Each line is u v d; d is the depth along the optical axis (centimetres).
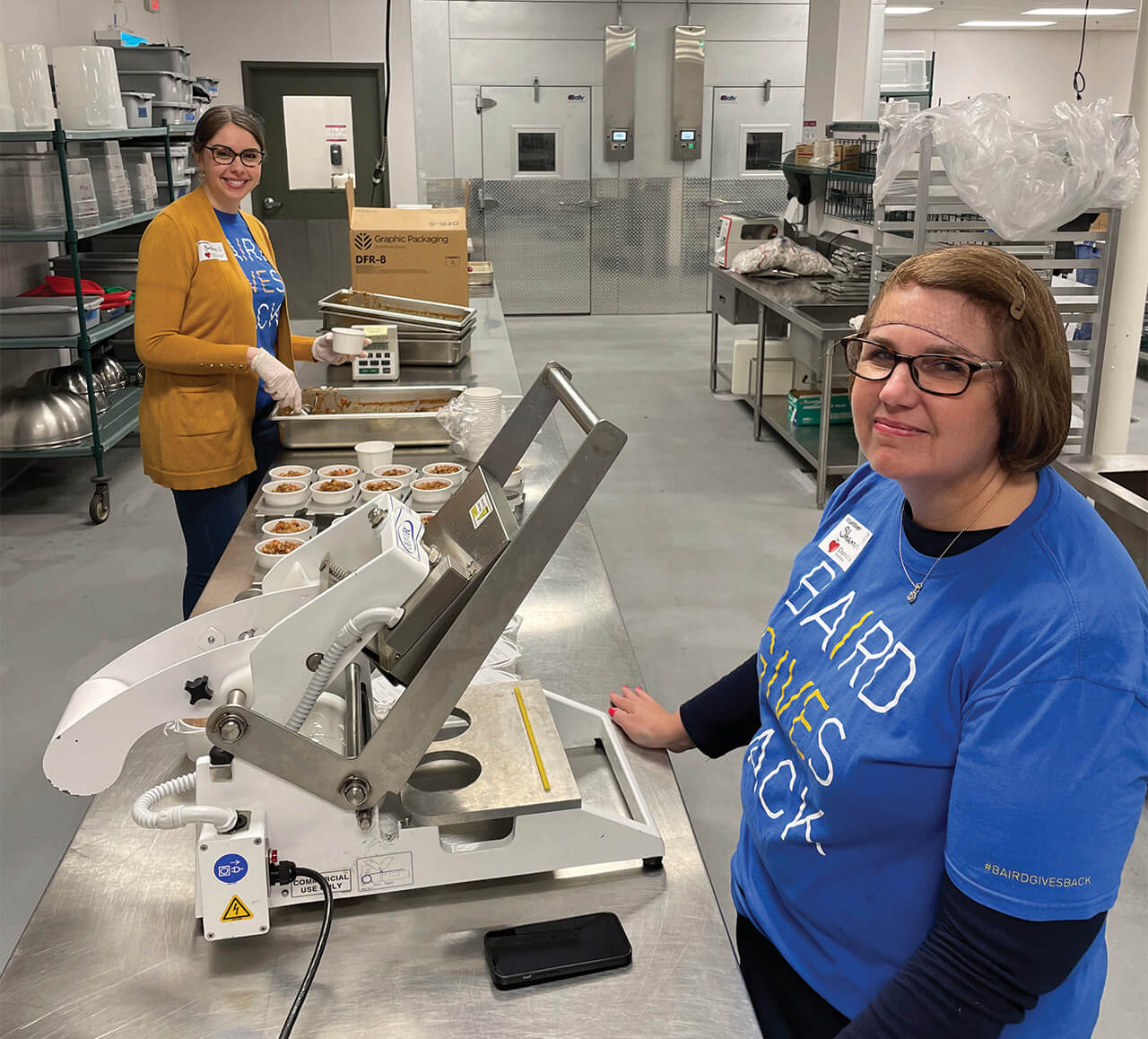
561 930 107
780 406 585
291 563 129
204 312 276
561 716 141
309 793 106
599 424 103
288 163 829
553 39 898
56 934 109
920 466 89
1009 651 85
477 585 110
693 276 986
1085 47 1366
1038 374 85
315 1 795
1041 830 81
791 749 111
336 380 344
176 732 140
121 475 516
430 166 926
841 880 101
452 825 121
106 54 479
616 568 405
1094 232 357
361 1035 96
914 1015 85
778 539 435
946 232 392
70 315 441
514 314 982
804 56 924
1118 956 210
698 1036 97
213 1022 98
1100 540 89
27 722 291
